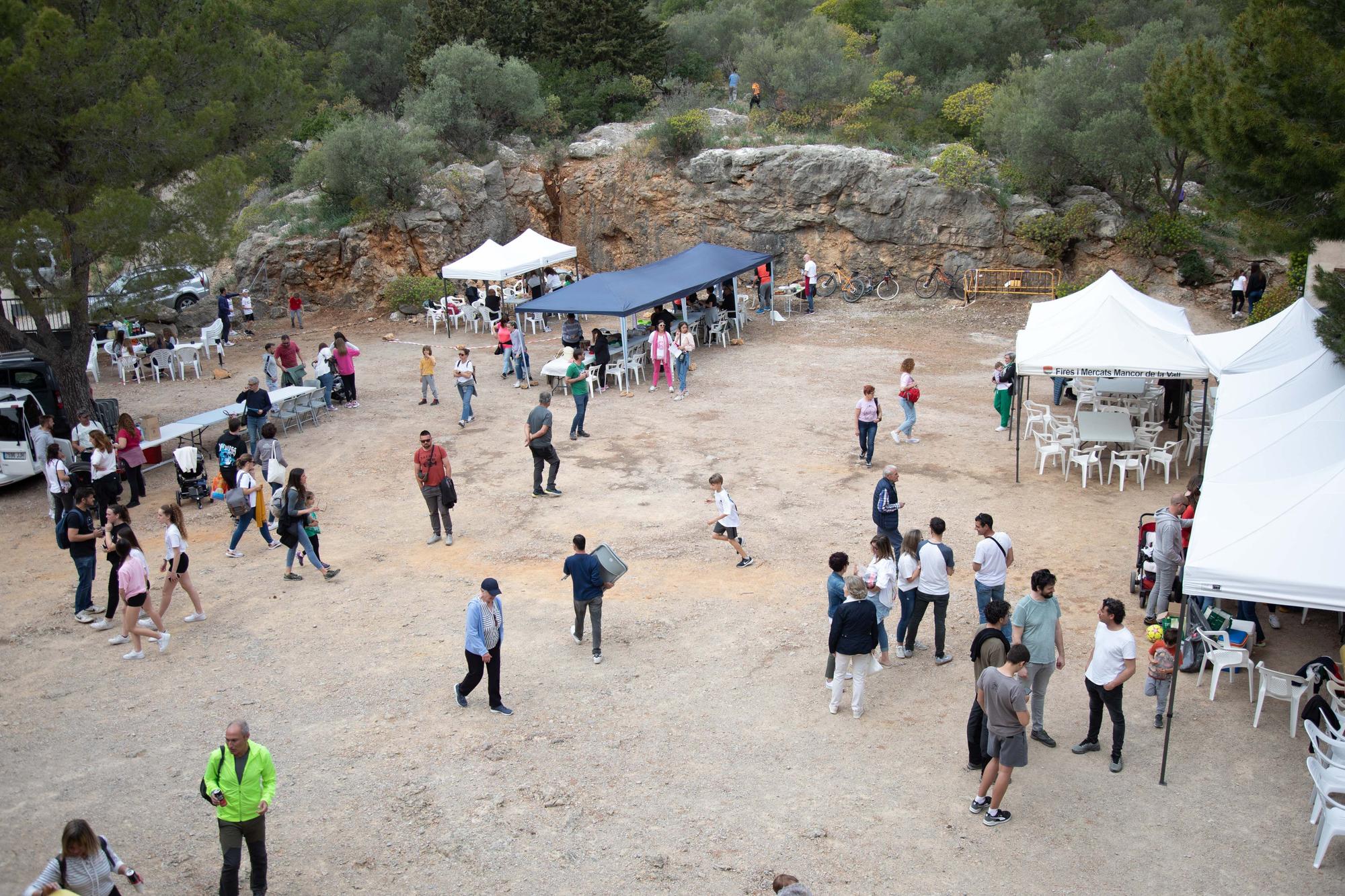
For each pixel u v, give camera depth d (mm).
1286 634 11250
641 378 23672
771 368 24281
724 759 9188
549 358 26156
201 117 18359
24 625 12367
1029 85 31234
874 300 31125
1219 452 11352
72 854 6371
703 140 34281
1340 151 11094
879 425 19516
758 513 15250
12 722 10094
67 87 16641
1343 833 7371
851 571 13000
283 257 32469
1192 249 28016
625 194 34656
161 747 9617
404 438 19703
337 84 41062
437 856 7969
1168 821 8141
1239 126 11906
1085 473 15867
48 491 16062
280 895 7531
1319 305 19016
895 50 42062
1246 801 8367
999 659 8609
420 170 32875
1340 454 10586
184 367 25953
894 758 9133
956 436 18797
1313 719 8859
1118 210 28953
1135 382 19516
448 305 30453
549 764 9172
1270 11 12438
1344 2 12414
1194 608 10586
